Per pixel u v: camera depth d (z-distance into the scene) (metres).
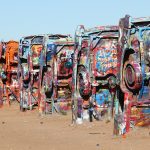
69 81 28.06
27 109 31.45
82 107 23.98
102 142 18.12
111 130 21.05
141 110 19.59
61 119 26.16
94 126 22.52
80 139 19.08
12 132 21.61
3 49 35.66
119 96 20.80
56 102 28.14
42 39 30.95
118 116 19.62
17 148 17.47
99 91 24.20
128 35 19.84
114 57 23.83
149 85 19.66
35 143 18.45
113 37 23.83
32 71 31.22
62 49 28.12
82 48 24.05
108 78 23.98
